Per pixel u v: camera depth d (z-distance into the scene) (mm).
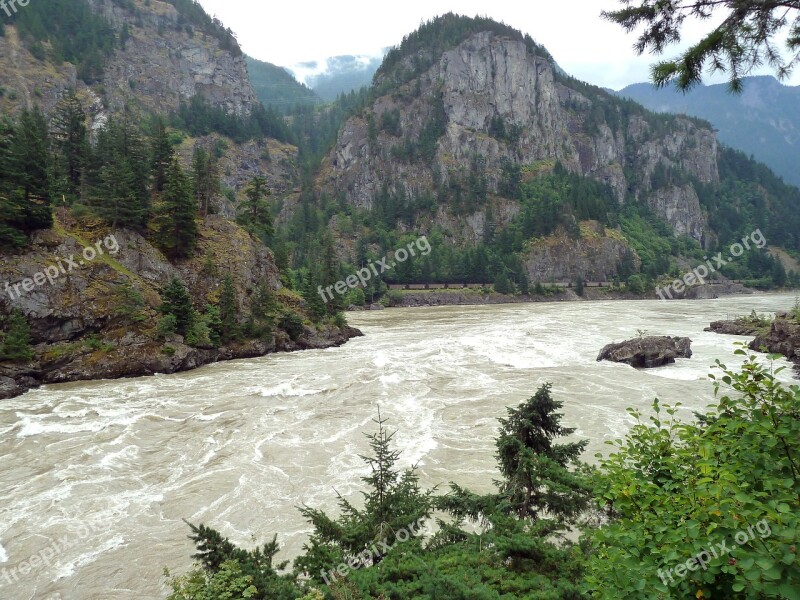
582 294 146500
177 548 17172
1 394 35969
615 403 32281
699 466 5867
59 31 171250
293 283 83812
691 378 39781
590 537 8469
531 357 48688
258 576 8859
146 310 48500
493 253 159875
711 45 6223
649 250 183875
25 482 22141
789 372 41250
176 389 38625
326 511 19391
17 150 46469
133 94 182500
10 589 15250
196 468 23625
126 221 51844
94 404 34219
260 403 34219
